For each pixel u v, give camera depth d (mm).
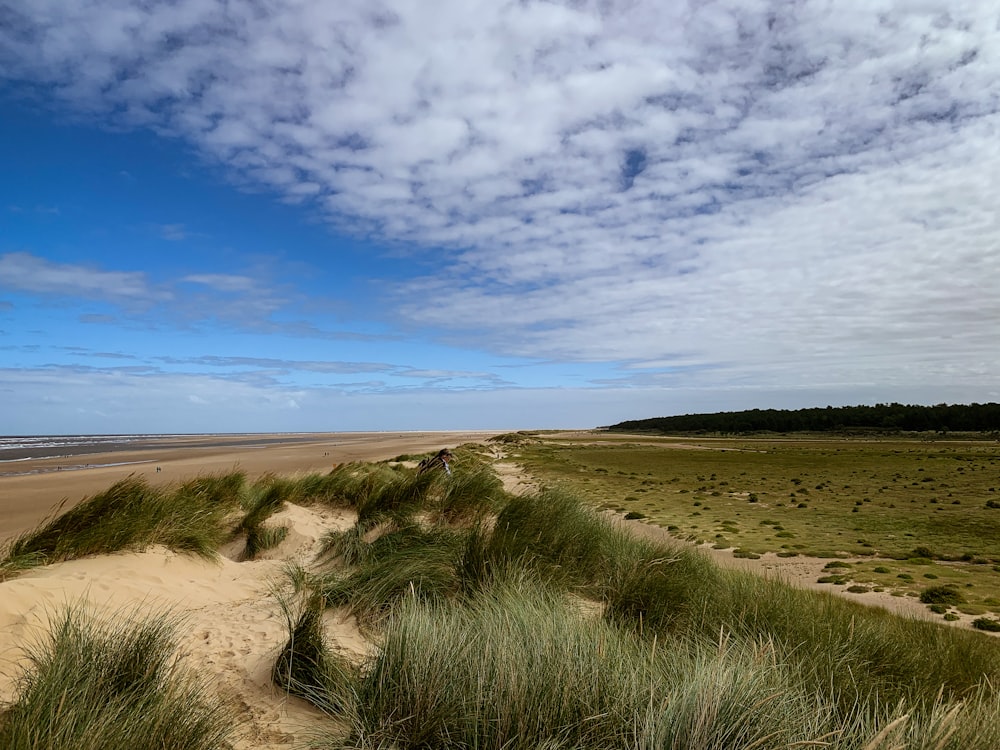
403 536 8117
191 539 7609
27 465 38906
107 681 3221
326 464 39000
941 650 5613
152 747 2721
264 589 6895
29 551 6680
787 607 5688
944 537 16766
